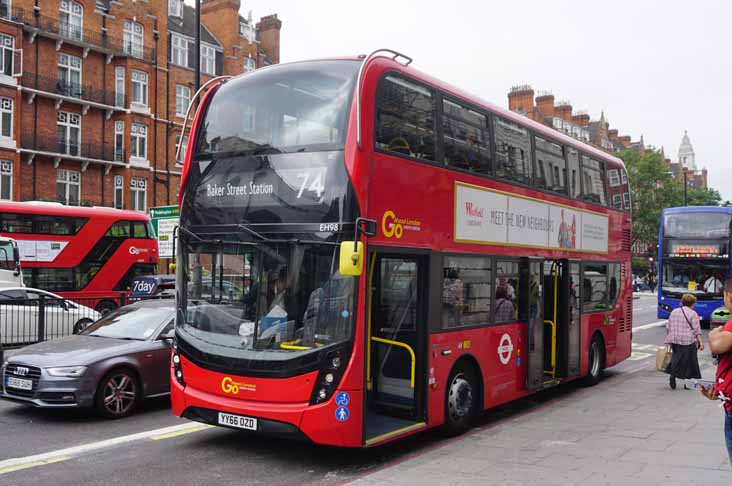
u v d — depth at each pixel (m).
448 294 8.38
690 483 6.18
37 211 24.03
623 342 14.59
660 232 25.84
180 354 7.46
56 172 37.38
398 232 7.39
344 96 7.11
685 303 12.27
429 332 7.98
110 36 39.84
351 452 7.86
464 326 8.72
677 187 79.75
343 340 6.68
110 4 40.03
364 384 6.81
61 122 37.72
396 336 8.21
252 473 6.95
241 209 7.29
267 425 6.77
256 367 6.84
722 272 24.44
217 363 7.09
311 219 6.89
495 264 9.51
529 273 10.44
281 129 7.30
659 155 78.81
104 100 39.50
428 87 8.23
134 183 41.09
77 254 24.94
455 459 7.25
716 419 9.38
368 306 6.91
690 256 24.97
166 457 7.50
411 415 8.00
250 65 50.44
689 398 11.30
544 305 11.66
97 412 9.21
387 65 7.48
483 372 9.15
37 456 7.46
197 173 7.71
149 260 26.94
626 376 14.58
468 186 8.88
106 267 25.70
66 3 38.00
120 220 26.28
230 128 7.63
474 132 9.17
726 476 6.40
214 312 7.30
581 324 12.37
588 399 11.45
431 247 8.02
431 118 8.23
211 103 7.89
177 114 44.03
